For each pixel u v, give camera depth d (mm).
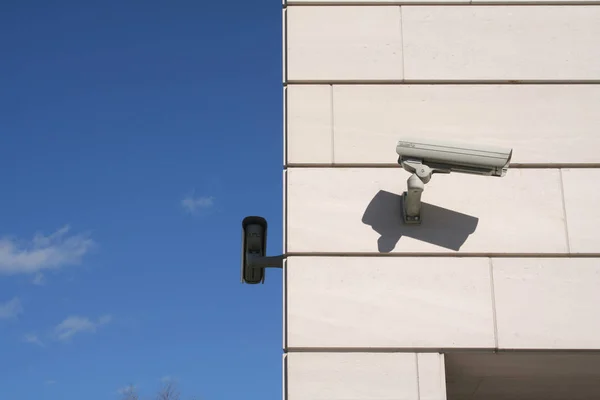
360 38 8281
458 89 8094
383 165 7816
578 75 8148
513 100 8055
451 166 7312
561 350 7184
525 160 7828
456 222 7613
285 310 7352
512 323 7273
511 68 8164
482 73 8148
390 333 7238
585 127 7961
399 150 7344
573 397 8312
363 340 7219
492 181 7758
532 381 7863
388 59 8203
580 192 7723
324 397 7059
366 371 7133
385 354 7184
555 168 7820
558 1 8430
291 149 7859
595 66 8195
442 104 8039
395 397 7055
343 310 7312
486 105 8031
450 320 7277
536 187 7742
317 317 7289
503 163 7195
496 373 7664
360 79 8125
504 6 8414
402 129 7945
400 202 7684
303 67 8172
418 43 8258
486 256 7508
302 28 8320
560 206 7672
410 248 7516
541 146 7887
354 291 7371
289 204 7660
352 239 7543
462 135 7922
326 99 8055
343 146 7879
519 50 8242
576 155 7859
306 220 7609
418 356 7176
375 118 7984
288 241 7535
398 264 7465
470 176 7770
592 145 7895
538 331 7242
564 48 8250
